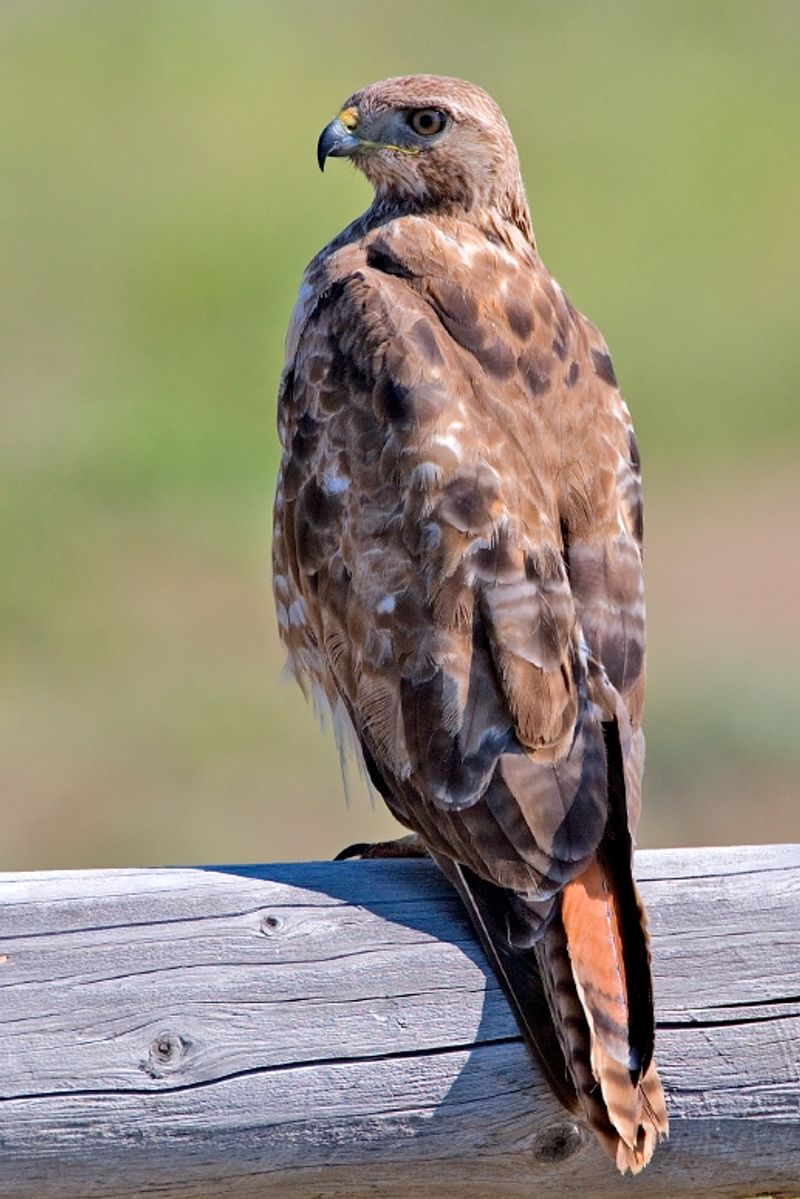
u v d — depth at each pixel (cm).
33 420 3022
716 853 847
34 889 801
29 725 2336
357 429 981
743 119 3994
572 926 823
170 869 828
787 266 3584
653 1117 783
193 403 3072
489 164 1124
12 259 3516
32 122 3934
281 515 1040
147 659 2453
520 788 864
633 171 3853
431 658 910
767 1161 814
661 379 3284
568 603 914
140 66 4147
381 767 936
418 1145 796
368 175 1149
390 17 4362
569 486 967
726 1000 817
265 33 4297
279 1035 793
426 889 836
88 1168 779
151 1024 786
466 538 921
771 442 3094
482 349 992
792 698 2361
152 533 2727
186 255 3509
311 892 820
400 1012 803
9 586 2611
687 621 2550
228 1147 784
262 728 2325
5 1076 772
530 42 4300
